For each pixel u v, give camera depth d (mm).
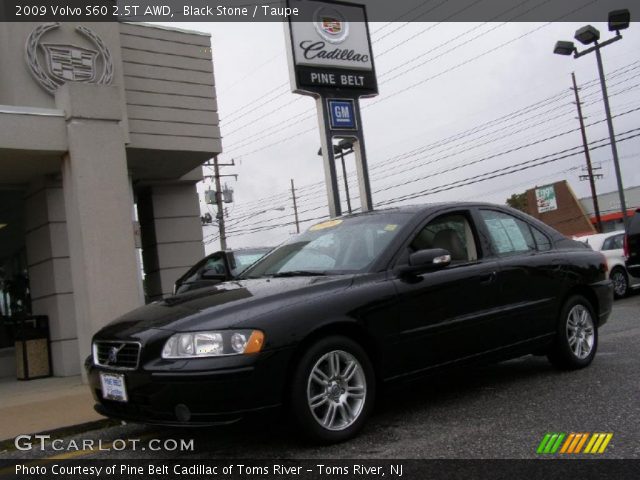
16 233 11516
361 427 4438
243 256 9312
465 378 6289
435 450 4121
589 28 18391
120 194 8195
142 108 11195
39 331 9680
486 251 5578
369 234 5309
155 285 13492
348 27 12602
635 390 5254
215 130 11945
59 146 7988
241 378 3943
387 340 4645
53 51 10016
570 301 6148
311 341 4281
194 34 11969
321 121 12117
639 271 12508
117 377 4289
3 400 7406
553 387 5602
